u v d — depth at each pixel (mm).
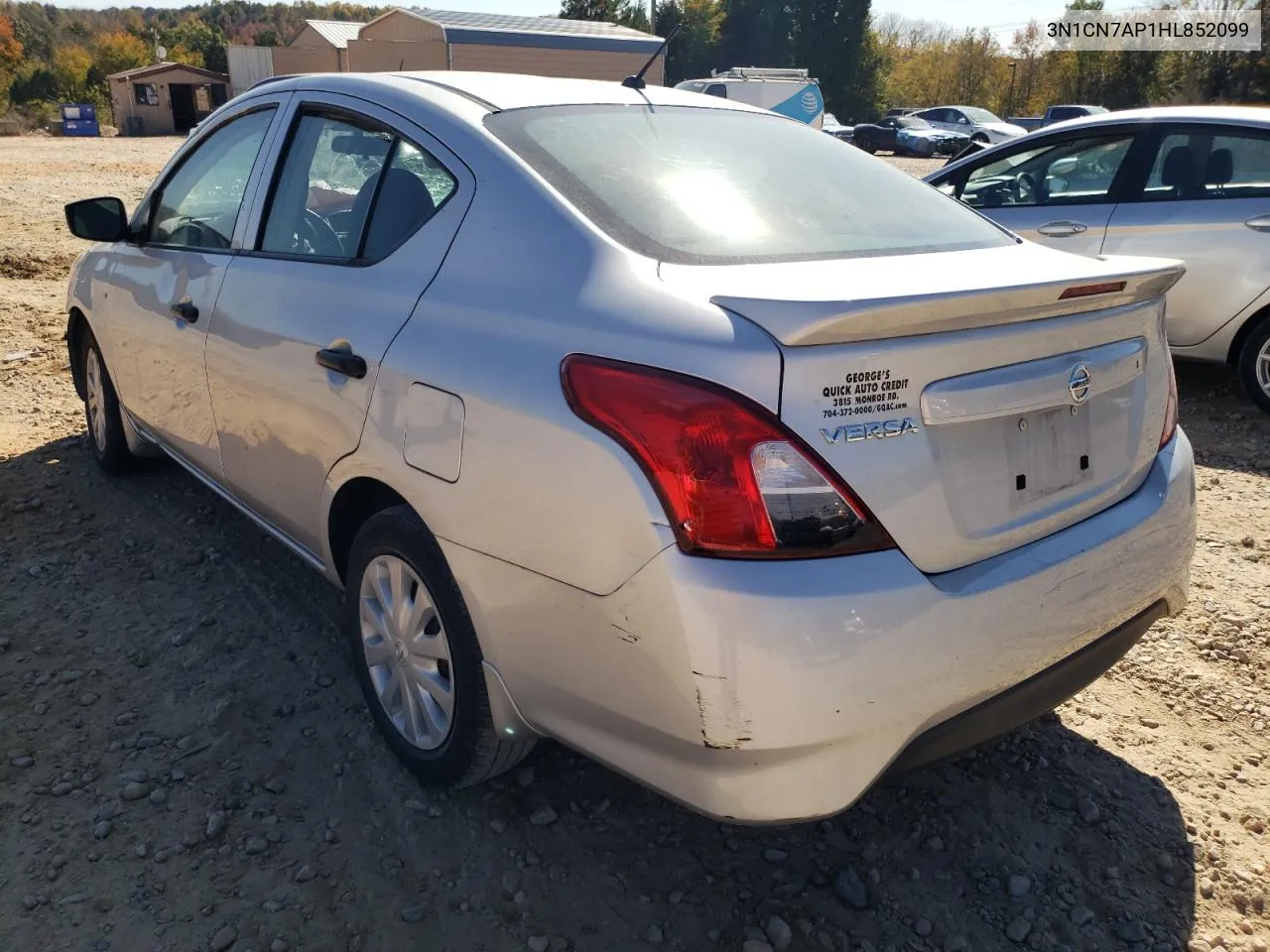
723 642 1733
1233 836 2500
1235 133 5691
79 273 4387
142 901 2203
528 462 1981
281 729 2799
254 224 3102
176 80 42969
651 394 1813
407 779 2609
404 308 2381
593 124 2611
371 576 2586
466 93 2680
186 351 3309
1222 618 3529
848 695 1768
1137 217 5973
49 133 42781
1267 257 5559
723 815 1847
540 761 2709
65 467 4637
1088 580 2121
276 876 2291
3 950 2064
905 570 1827
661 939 2162
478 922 2189
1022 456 2055
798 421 1757
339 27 40062
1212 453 5336
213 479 3484
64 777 2574
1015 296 1902
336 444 2547
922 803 2590
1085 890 2330
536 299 2105
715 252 2160
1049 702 2141
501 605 2104
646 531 1798
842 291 1854
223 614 3381
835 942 2170
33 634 3227
